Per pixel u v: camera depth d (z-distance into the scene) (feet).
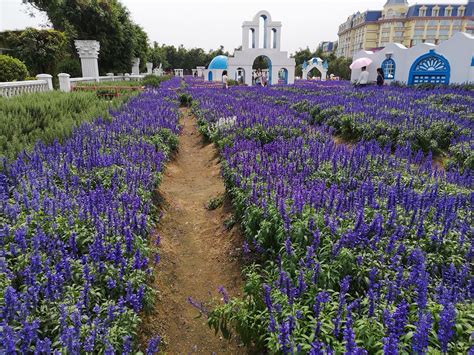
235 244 19.93
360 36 331.36
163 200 25.55
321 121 46.60
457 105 50.21
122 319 11.89
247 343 13.04
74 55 112.98
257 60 219.82
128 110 45.80
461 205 18.15
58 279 12.05
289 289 11.99
